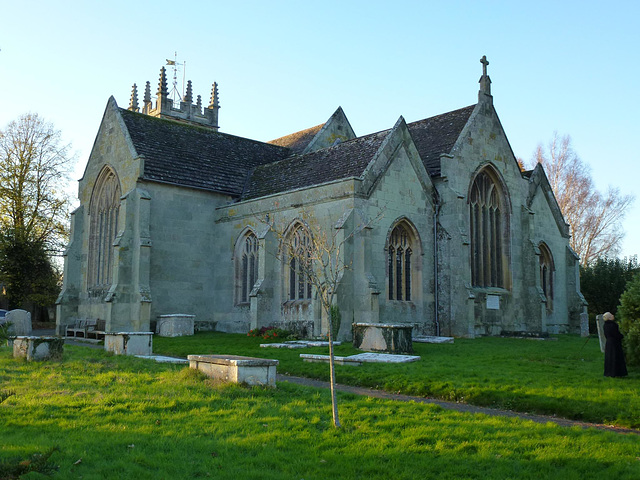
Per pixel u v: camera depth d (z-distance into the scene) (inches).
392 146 1344.7
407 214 1364.4
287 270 1353.3
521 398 586.6
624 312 779.4
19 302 2049.7
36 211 2113.7
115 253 1397.6
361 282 1211.2
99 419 473.7
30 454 374.3
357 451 404.8
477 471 371.2
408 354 946.7
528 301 1605.6
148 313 1364.4
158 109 2554.1
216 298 1549.0
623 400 563.5
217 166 1643.7
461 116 1610.5
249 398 558.6
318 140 1828.2
